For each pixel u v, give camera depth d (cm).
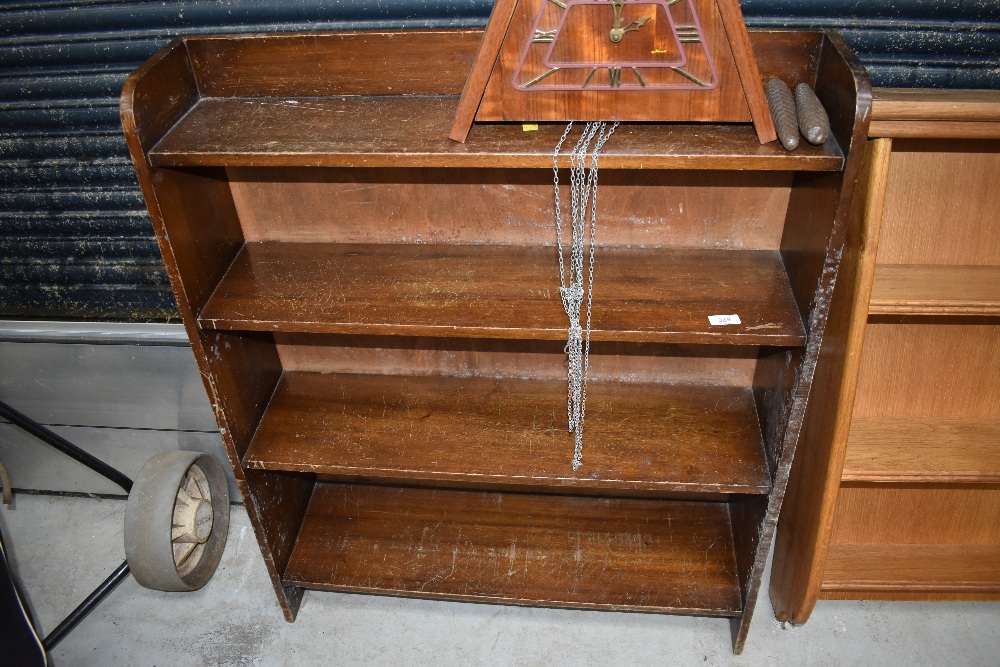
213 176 179
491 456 196
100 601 233
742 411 205
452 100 166
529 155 143
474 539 232
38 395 253
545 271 184
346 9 202
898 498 225
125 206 236
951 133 144
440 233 195
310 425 208
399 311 171
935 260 188
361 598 238
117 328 236
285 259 192
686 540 228
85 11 205
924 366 205
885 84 198
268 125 158
